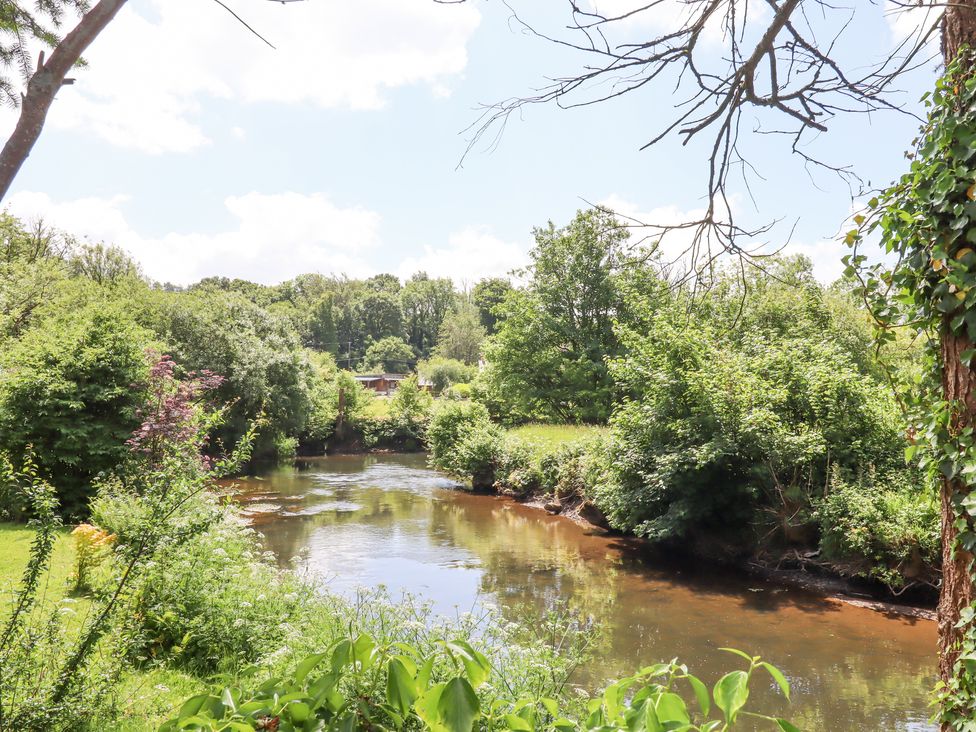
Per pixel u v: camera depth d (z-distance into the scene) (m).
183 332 29.44
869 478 11.64
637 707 1.43
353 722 1.55
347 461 34.62
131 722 4.08
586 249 28.25
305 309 97.06
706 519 14.12
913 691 7.22
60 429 12.02
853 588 11.09
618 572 12.51
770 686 7.34
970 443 2.87
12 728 3.45
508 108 2.91
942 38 3.14
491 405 37.28
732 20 2.95
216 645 5.66
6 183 1.97
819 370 12.98
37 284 21.19
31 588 4.05
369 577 11.63
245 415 29.69
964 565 3.00
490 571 12.41
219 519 6.23
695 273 3.22
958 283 2.87
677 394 13.99
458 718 1.42
